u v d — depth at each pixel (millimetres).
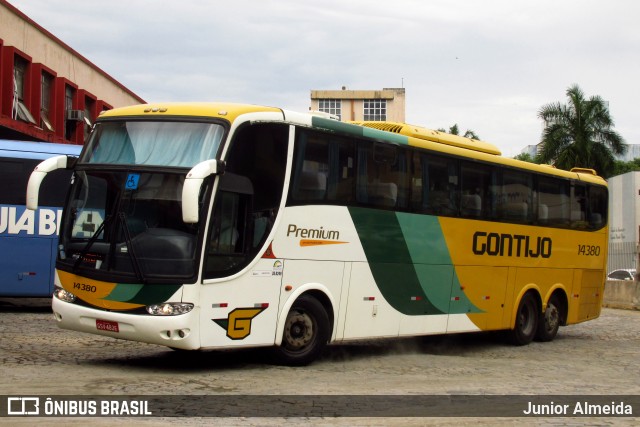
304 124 11953
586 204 19797
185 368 11336
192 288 10305
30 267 18141
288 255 11648
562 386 11320
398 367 12664
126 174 10828
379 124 14617
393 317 13672
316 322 12164
